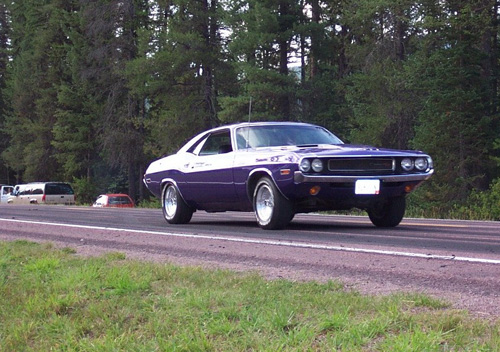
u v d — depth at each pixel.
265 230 9.19
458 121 26.06
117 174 56.12
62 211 18.27
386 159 8.48
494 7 28.39
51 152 55.59
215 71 38.97
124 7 42.84
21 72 58.97
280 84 35.91
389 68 30.62
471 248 7.02
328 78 39.19
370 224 10.63
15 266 6.39
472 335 3.40
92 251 7.42
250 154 9.16
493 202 22.88
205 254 6.90
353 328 3.52
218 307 4.24
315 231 9.10
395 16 30.98
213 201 10.13
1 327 4.28
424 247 7.07
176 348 3.48
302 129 9.76
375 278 5.18
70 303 4.60
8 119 61.84
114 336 3.85
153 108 45.84
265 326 3.75
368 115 31.66
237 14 36.53
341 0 37.34
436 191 26.38
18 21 66.31
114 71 43.75
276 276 5.36
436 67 26.33
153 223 11.66
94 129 50.81
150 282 5.14
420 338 3.28
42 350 3.77
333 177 8.24
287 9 37.12
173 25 39.12
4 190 49.62
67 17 50.41
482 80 26.78
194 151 10.56
